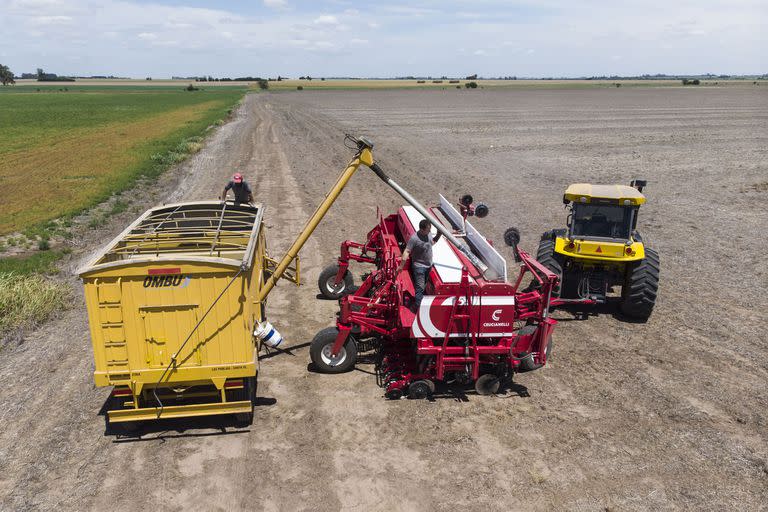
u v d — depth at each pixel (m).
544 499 5.67
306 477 5.99
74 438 6.69
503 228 16.17
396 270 8.39
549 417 7.13
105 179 23.73
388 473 6.05
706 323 9.95
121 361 6.51
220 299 6.51
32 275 11.95
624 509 5.54
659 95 115.19
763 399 7.50
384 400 7.55
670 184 22.83
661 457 6.32
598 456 6.34
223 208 9.21
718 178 24.02
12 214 17.98
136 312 6.41
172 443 6.62
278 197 20.61
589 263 10.20
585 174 24.92
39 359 8.65
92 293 6.27
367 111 66.69
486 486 5.85
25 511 5.50
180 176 25.12
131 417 6.56
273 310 10.61
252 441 6.64
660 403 7.43
